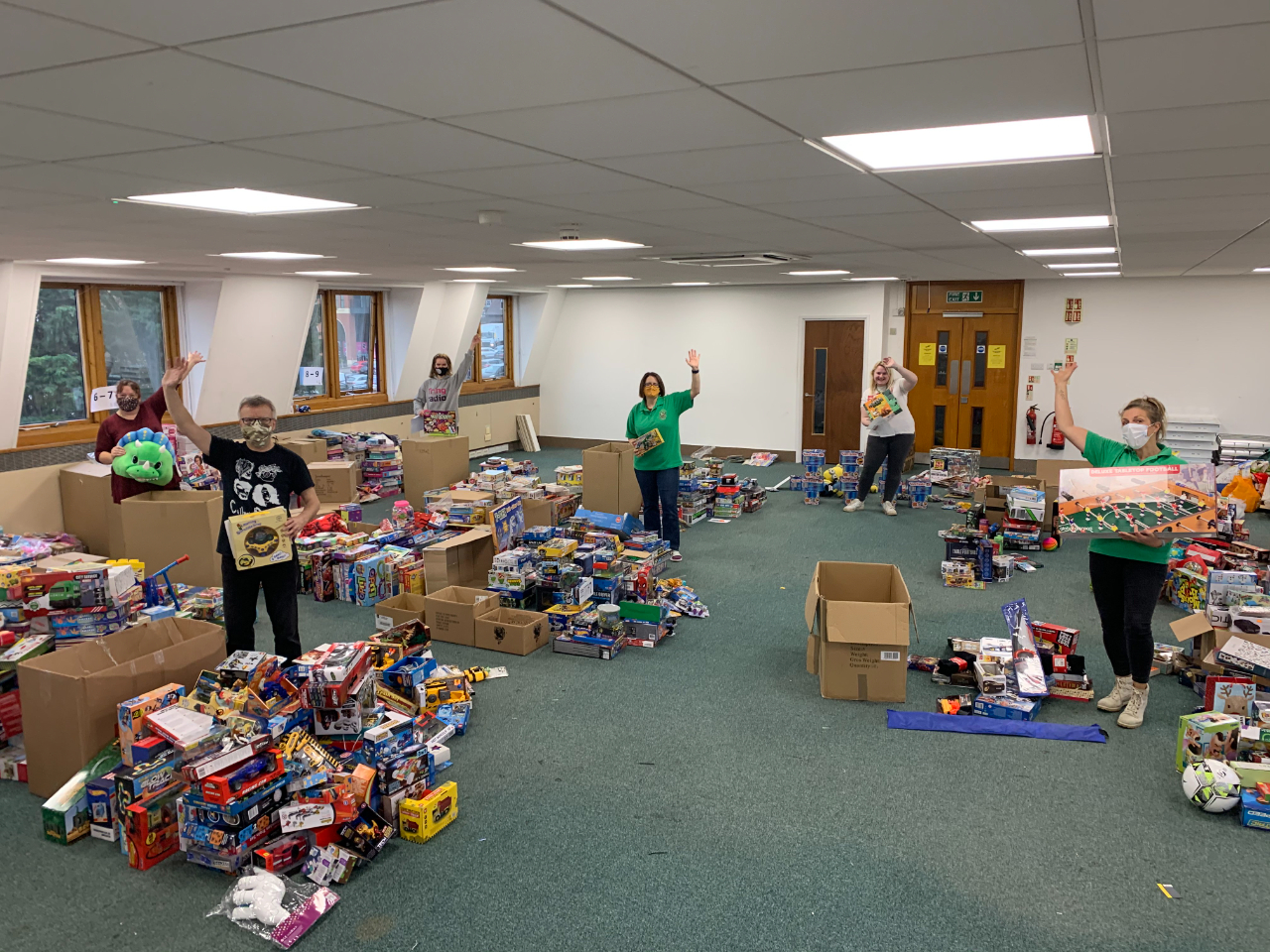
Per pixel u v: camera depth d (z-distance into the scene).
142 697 2.99
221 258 6.02
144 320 7.59
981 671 4.02
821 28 1.53
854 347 10.58
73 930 2.46
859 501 8.34
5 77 1.76
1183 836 2.94
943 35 1.58
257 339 8.01
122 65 1.69
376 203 3.62
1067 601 5.49
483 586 5.43
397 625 4.45
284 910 2.47
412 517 6.43
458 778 3.32
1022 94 2.00
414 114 2.12
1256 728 3.24
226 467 3.63
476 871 2.74
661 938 2.43
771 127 2.32
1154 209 3.95
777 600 5.53
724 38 1.59
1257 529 7.35
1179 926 2.49
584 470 7.20
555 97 1.98
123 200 3.40
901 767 3.41
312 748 2.85
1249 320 9.07
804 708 3.95
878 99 2.03
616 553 5.34
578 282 9.99
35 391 6.73
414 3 1.38
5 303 5.95
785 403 10.99
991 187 3.33
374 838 2.78
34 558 4.25
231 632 3.70
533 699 4.04
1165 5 1.42
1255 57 1.71
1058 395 3.95
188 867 2.76
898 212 4.05
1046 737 3.65
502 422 11.65
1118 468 3.59
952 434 10.58
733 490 7.90
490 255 6.09
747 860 2.80
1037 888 2.66
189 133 2.28
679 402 6.35
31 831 2.93
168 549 5.20
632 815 3.06
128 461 5.26
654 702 4.01
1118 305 9.58
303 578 5.54
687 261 6.86
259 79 1.81
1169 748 3.56
